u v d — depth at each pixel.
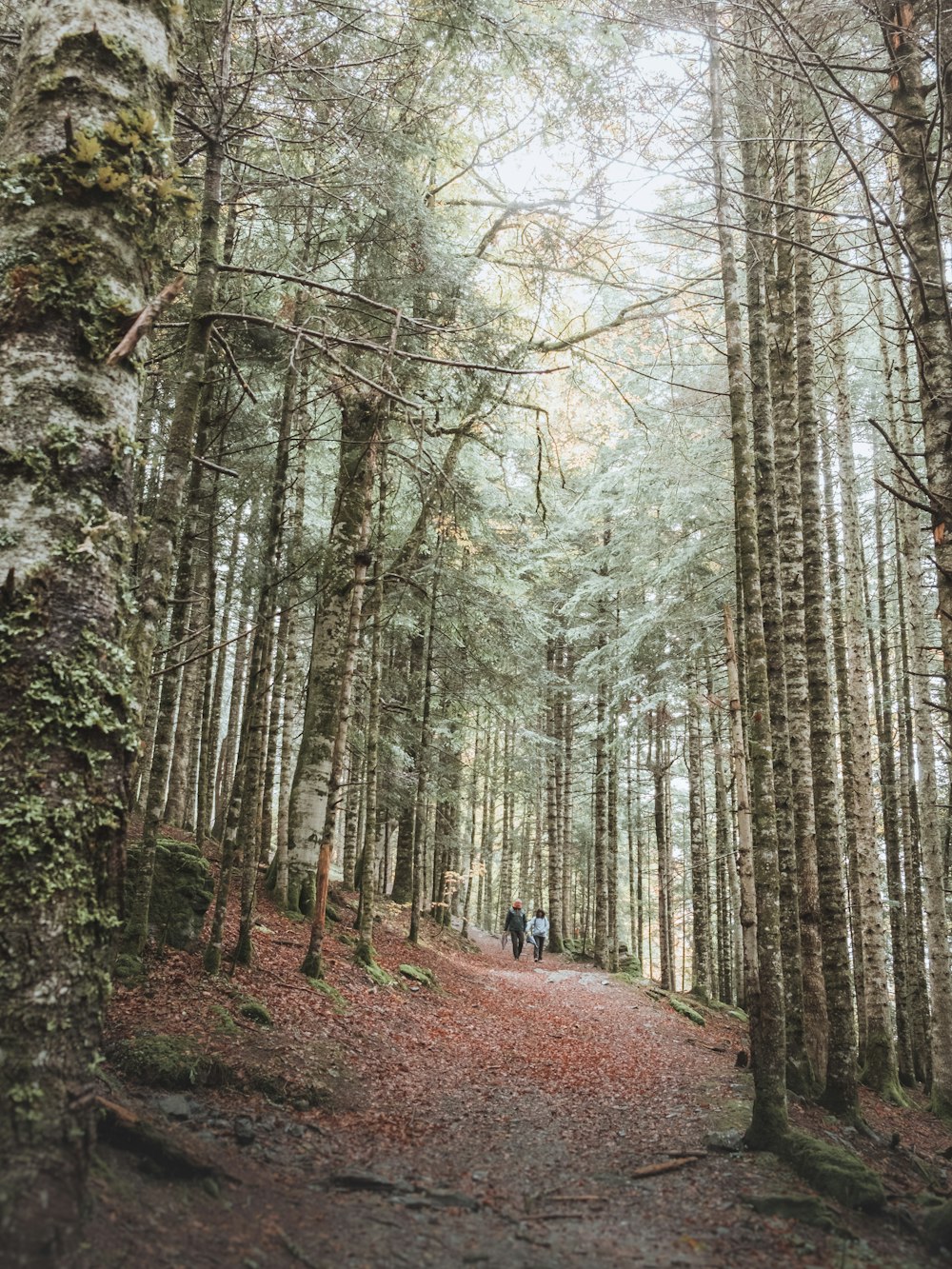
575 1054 9.15
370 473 9.60
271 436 11.36
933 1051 9.11
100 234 3.65
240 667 18.06
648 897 31.56
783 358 9.27
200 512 10.23
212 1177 3.79
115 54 3.79
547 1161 5.20
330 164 7.84
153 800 6.86
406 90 9.00
